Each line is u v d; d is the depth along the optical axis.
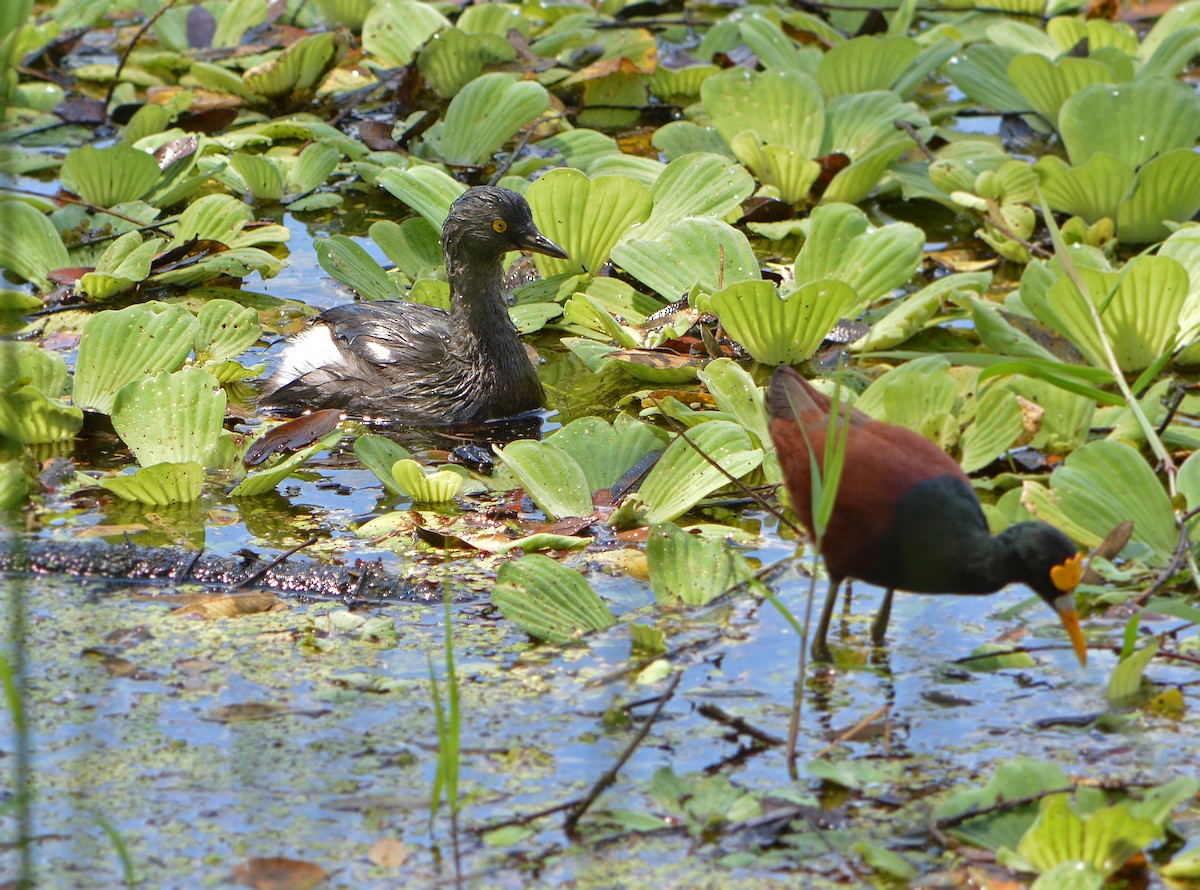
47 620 8.35
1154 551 8.94
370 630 8.29
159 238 14.37
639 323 12.84
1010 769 6.71
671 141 16.45
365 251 13.52
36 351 11.07
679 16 21.14
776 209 14.98
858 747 7.15
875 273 12.74
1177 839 6.42
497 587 8.32
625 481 10.09
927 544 7.39
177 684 7.68
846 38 19.78
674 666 7.93
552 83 18.17
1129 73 16.94
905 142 14.68
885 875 6.18
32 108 17.64
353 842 6.38
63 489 10.05
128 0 21.41
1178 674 7.79
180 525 9.60
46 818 6.54
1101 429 10.94
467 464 10.73
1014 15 20.81
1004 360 10.56
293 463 9.92
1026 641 8.20
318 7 20.70
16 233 13.56
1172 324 11.36
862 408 10.66
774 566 9.01
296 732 7.24
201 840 6.39
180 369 11.17
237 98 18.23
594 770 6.95
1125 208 14.03
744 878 6.16
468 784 6.81
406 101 17.53
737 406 10.77
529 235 11.37
